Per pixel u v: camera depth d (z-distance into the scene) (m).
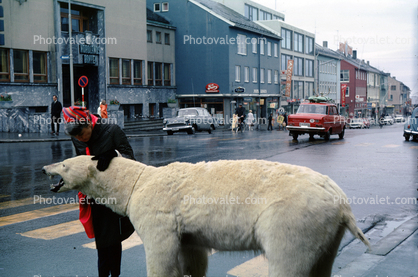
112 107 30.45
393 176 10.38
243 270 4.29
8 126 24.56
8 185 9.23
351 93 86.12
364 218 6.53
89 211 3.63
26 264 4.50
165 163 12.48
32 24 27.44
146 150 16.33
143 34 37.12
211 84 43.09
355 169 11.52
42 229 5.86
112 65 34.06
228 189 2.46
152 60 40.25
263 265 4.42
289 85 55.31
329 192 2.36
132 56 35.94
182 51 44.06
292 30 59.47
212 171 2.57
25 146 17.52
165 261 2.58
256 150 16.19
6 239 5.39
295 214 2.28
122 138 3.65
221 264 4.46
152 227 2.61
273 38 53.66
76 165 2.85
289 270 2.29
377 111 101.25
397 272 4.12
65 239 5.39
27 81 27.56
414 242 5.08
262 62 50.94
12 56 26.48
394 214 6.77
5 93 25.62
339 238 2.51
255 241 2.42
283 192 2.33
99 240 3.60
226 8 52.97
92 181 2.84
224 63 43.19
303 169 2.46
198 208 2.52
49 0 28.38
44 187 9.02
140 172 2.81
